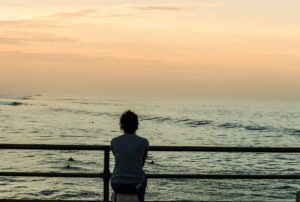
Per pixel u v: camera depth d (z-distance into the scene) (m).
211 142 125.31
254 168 77.12
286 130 182.88
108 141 121.12
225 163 83.25
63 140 121.94
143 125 195.25
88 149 5.57
